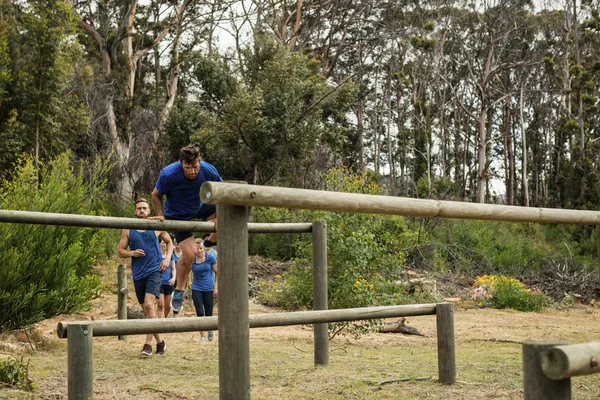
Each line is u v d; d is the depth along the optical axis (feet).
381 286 40.06
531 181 200.54
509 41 173.06
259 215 91.50
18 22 104.63
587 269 89.56
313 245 24.94
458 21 175.83
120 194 107.34
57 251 33.09
